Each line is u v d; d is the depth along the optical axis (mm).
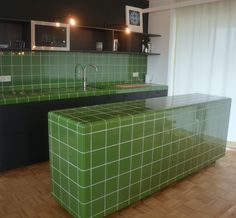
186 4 4227
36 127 3107
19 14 3346
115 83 4746
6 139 2893
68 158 1990
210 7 4113
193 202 2449
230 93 4070
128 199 2221
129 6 4641
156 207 2348
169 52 4754
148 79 5160
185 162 2764
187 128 2672
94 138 1847
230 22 3920
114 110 2246
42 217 2162
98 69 4445
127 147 2084
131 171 2172
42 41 3264
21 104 2922
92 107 2365
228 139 4172
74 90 3678
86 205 1921
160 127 2332
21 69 3533
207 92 4340
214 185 2789
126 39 4480
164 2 4703
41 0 3520
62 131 2004
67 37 3498
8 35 3328
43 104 3111
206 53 4270
